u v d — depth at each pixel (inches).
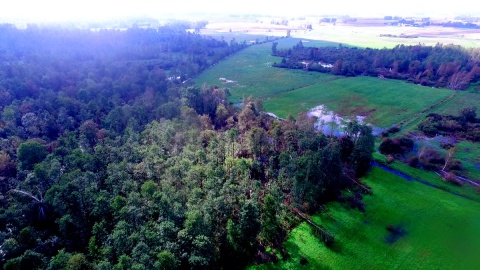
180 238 2529.5
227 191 3056.1
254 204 2915.8
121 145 4126.5
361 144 4094.5
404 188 3875.5
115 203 2797.7
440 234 3134.8
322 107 6624.0
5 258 2506.2
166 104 5187.0
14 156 3978.8
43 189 3221.0
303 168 3427.7
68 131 4613.7
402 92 7372.1
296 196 3408.0
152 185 3009.4
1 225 2805.1
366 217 3380.9
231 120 5123.0
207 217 2664.9
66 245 2706.7
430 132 5319.9
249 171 3563.0
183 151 3836.1
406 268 2755.9
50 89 5890.8
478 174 4180.6
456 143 5009.8
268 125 4832.7
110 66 7706.7
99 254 2492.6
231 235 2719.0
